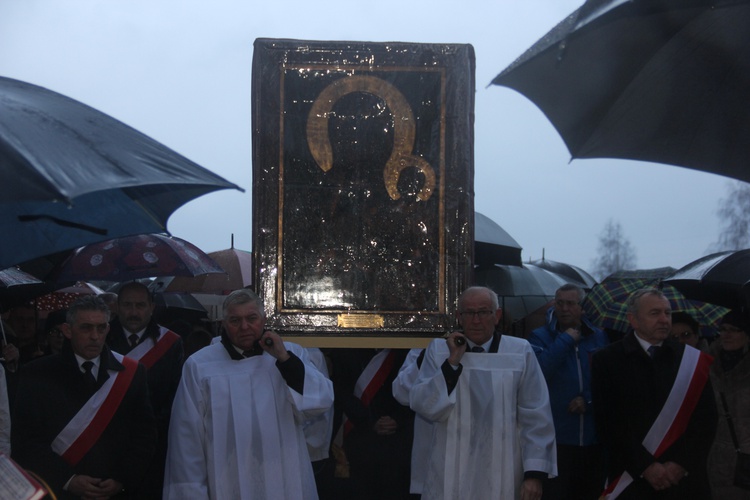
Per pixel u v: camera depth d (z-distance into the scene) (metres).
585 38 2.90
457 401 4.54
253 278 5.49
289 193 5.53
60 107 3.31
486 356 4.56
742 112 3.08
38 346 6.70
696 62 3.00
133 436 4.50
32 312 6.45
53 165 2.84
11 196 2.72
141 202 4.33
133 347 5.51
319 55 5.59
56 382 4.41
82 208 4.04
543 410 4.51
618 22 2.85
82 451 4.36
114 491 4.39
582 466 5.98
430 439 5.38
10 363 5.51
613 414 4.88
